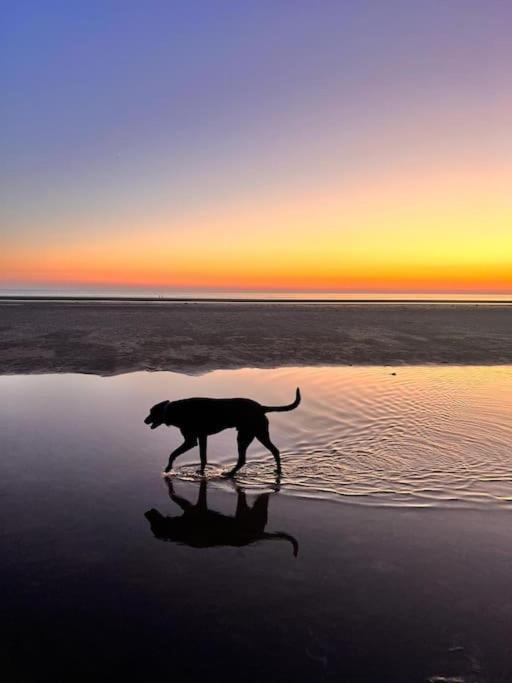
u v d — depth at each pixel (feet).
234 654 13.74
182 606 15.72
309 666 13.35
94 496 24.17
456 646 14.15
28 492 24.44
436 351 71.82
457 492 24.72
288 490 25.13
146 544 19.62
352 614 15.42
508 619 15.30
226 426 27.55
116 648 13.93
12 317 109.50
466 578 17.42
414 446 31.22
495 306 194.59
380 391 46.60
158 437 33.40
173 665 13.34
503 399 43.57
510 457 29.40
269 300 249.34
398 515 22.34
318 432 34.06
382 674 13.14
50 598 16.05
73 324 95.35
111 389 46.70
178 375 53.72
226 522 21.66
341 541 20.02
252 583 17.01
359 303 214.69
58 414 38.24
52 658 13.55
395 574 17.61
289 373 56.08
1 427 34.94
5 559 18.30
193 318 114.83
